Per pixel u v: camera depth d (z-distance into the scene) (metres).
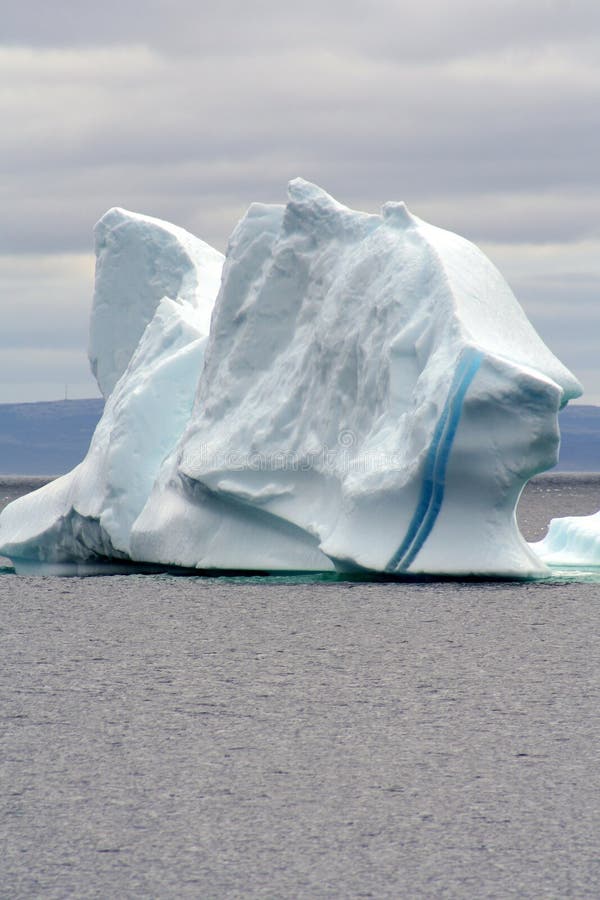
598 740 53.53
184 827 43.19
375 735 54.78
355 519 95.25
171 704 61.12
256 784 47.72
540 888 38.22
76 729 56.16
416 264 99.62
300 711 59.44
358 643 77.38
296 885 38.50
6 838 42.28
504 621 83.81
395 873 39.34
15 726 56.81
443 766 49.88
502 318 98.31
